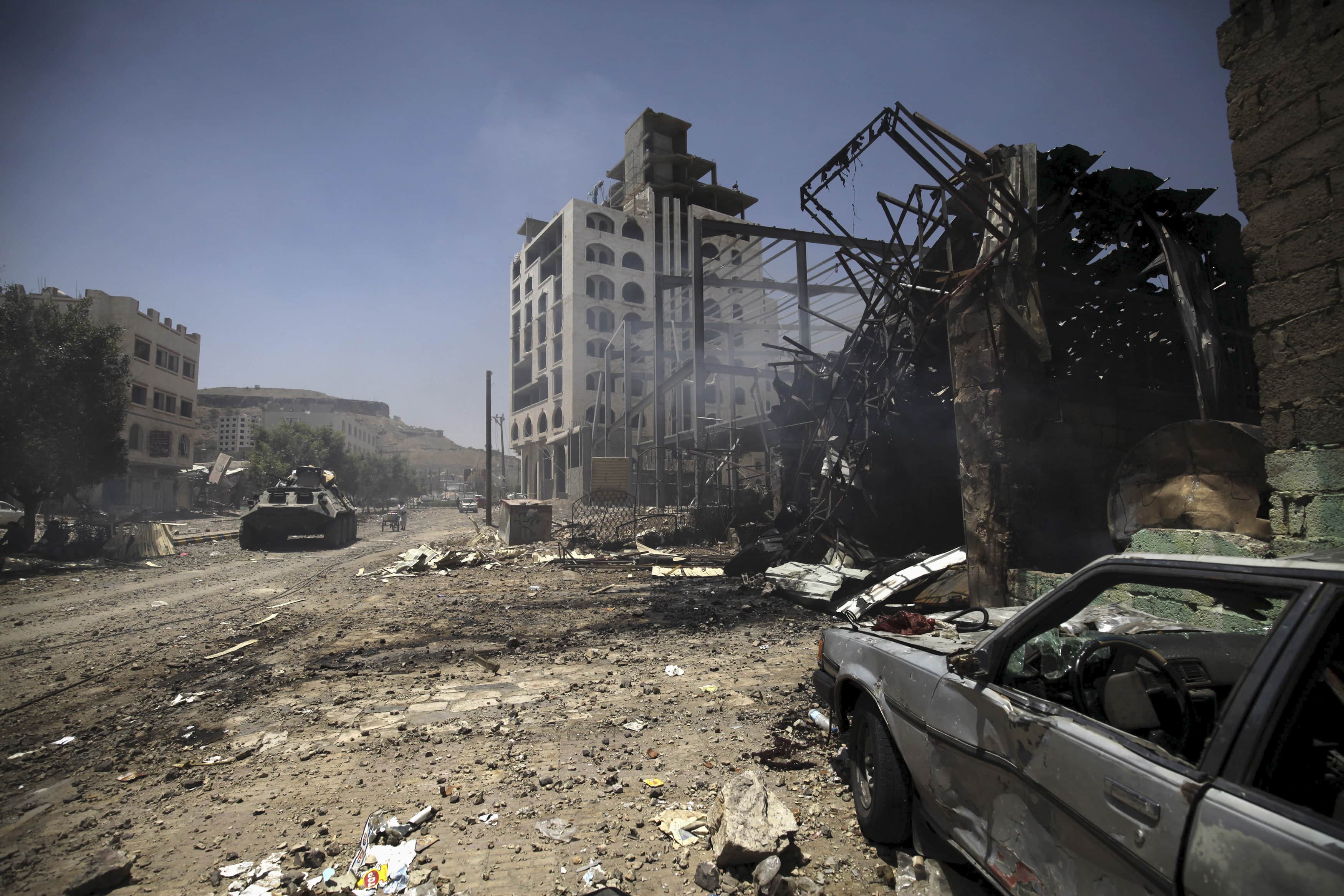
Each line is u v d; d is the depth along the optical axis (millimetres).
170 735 5012
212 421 171875
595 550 19422
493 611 10430
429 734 4891
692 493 34312
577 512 26953
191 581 14367
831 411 15242
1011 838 2238
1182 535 5691
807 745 4574
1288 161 4551
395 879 2982
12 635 8797
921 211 10219
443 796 3857
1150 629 3605
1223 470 5785
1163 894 1604
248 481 59625
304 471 25094
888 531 13773
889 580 9219
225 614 10258
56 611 10648
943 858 2975
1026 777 2148
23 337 18859
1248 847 1416
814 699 5621
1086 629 4160
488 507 32219
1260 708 1586
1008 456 8375
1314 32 4371
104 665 7168
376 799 3826
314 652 7699
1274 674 1599
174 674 6789
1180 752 1964
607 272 61125
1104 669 2717
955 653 2639
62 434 19297
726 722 5094
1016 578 8172
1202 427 5879
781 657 7223
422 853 3225
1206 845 1500
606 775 4105
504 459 64812
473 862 3141
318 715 5383
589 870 3072
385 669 6902
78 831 3504
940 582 9133
